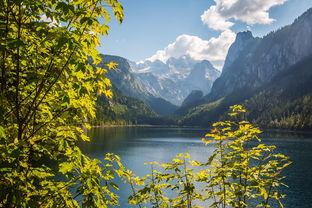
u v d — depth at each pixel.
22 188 2.90
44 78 2.95
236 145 4.03
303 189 34.81
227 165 3.81
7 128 3.11
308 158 57.94
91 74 3.26
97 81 3.16
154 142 98.19
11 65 3.20
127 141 97.81
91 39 3.18
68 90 3.11
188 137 127.50
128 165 50.03
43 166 3.65
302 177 41.31
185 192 3.93
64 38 2.64
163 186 4.04
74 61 2.70
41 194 3.15
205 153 67.94
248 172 3.87
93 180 3.09
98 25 3.13
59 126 3.41
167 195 28.89
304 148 74.31
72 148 3.33
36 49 3.30
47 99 3.45
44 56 3.41
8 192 2.68
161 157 61.06
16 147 2.83
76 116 3.64
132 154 65.25
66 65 2.99
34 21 3.23
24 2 2.71
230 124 4.10
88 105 3.54
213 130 4.02
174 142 99.19
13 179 2.84
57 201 3.17
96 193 3.18
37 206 3.06
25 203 2.76
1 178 2.75
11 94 3.31
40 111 3.46
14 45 2.52
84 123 3.77
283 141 95.50
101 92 3.47
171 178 4.01
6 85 3.21
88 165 3.37
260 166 3.86
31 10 2.96
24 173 3.13
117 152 66.81
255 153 3.92
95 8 3.05
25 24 3.13
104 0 3.04
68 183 3.24
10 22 2.96
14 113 3.10
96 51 3.03
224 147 4.03
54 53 3.03
